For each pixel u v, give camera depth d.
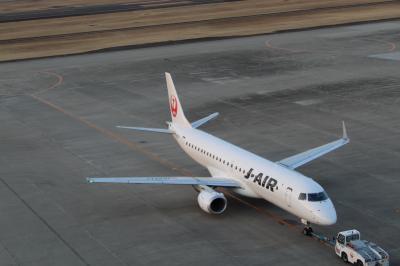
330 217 88.25
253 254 88.44
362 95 183.12
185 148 123.44
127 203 109.81
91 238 95.56
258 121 161.12
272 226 97.56
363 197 109.56
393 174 120.75
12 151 143.12
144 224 100.25
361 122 156.88
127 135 154.12
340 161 129.12
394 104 172.25
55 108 181.88
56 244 93.88
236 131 153.25
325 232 95.31
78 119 169.62
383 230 95.75
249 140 145.88
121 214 104.88
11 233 98.25
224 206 100.69
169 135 153.50
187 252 89.81
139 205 108.62
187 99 186.12
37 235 97.25
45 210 107.62
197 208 106.31
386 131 149.00
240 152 108.94
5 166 132.50
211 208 99.62
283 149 138.75
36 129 161.12
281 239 93.00
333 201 108.12
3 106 185.12
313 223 93.75
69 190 117.31
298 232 95.25
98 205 109.25
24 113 177.00
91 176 124.94
